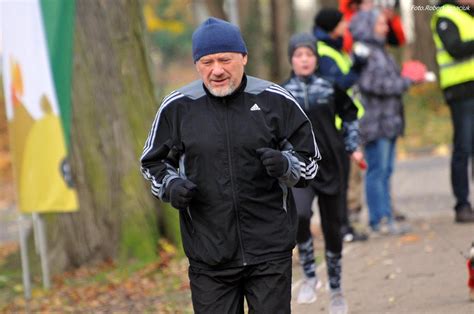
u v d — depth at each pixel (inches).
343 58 722.8
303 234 586.9
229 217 394.3
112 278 861.2
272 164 382.3
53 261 921.5
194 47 395.2
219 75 390.3
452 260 697.0
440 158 1498.5
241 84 400.8
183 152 402.6
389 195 840.9
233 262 396.8
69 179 784.3
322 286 673.6
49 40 804.6
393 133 818.2
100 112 923.4
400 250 761.6
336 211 572.7
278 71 2372.0
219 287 401.1
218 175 394.9
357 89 810.2
